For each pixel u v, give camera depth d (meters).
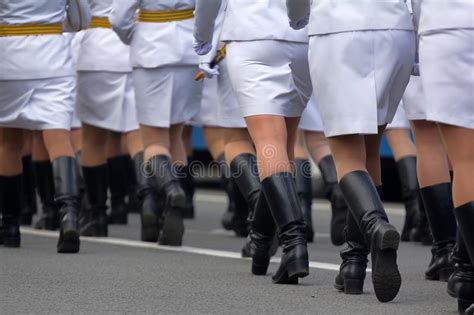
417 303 17.62
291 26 18.98
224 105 22.86
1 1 23.98
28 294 18.34
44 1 24.08
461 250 16.47
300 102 19.89
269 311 16.81
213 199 42.78
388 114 17.84
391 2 17.47
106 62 27.70
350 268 18.44
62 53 24.36
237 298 18.03
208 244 26.91
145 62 25.81
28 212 31.44
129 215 35.75
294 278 19.41
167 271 21.34
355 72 17.34
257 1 19.69
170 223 25.77
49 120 24.14
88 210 28.38
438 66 15.81
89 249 25.17
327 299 17.94
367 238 16.98
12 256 23.53
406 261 23.33
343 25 17.33
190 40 25.91
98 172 28.19
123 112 27.80
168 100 25.88
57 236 28.09
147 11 25.81
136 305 17.33
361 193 17.19
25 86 24.12
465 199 15.86
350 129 17.27
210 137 29.36
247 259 23.41
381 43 17.34
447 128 15.95
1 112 24.33
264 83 19.45
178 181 25.92
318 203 41.00
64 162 24.22
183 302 17.62
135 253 24.42
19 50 24.08
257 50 19.55
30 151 31.33
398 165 27.77
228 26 19.86
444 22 15.77
